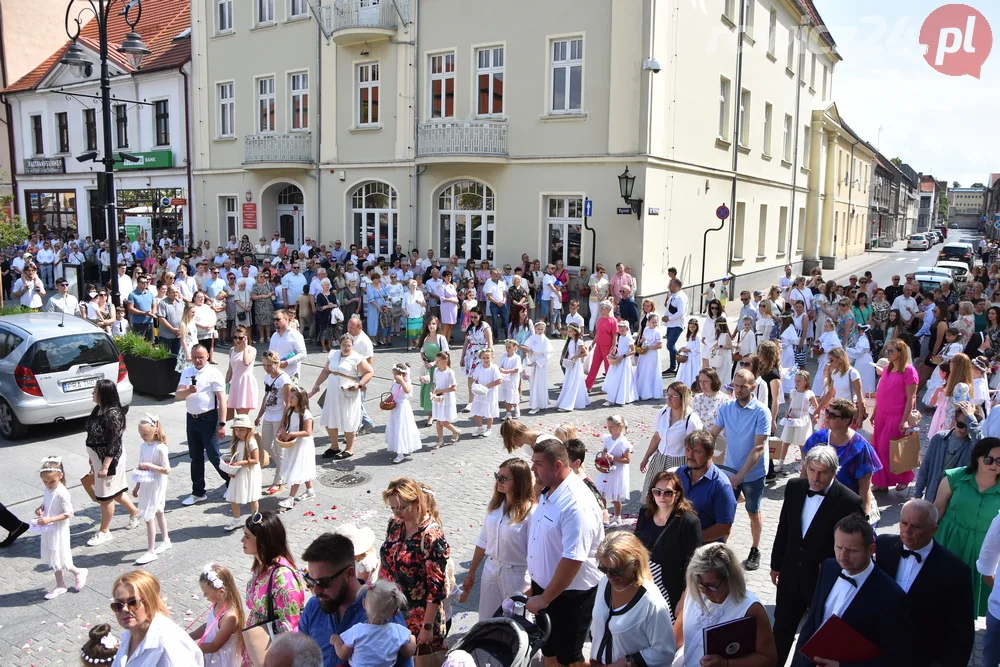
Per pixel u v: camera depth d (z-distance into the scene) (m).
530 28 19.56
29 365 10.44
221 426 8.60
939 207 106.88
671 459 6.96
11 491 8.84
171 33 29.55
